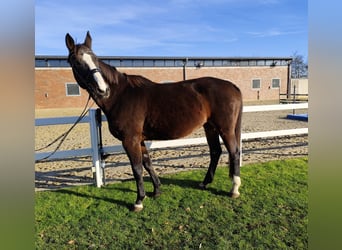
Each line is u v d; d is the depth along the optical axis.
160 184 3.69
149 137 3.38
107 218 3.05
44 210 3.23
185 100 3.23
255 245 2.50
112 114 3.21
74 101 22.53
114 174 4.59
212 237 2.64
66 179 4.39
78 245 2.58
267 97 27.98
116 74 3.22
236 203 3.29
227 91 3.33
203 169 4.61
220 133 3.37
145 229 2.82
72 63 3.11
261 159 5.19
